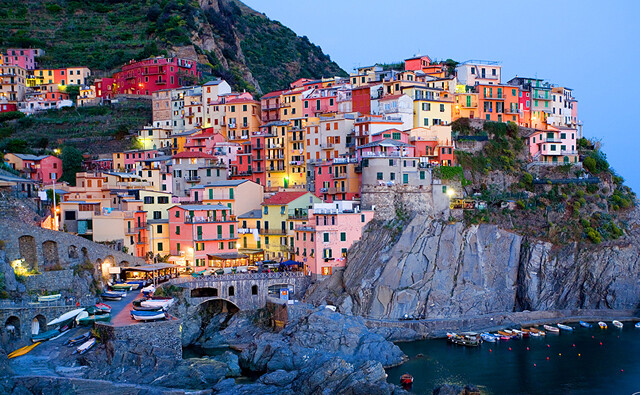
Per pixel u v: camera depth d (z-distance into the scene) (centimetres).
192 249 14425
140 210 15250
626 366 11444
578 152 18525
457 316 13838
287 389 10038
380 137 16125
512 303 14638
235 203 16038
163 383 10038
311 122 17862
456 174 15700
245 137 19975
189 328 12731
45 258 12069
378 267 13700
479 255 14538
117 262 13612
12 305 10350
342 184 15850
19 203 13238
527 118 19375
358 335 11769
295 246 14775
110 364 10088
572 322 14300
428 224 14425
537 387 10462
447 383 10525
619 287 14938
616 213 16750
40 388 9212
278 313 12750
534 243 15000
